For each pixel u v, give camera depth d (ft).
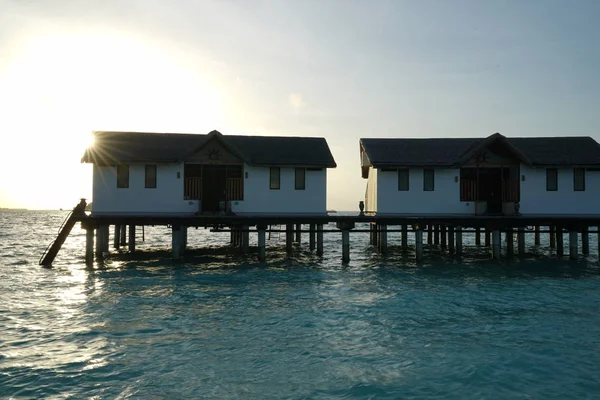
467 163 93.30
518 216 90.17
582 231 96.48
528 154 93.04
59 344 42.45
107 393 32.65
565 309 55.47
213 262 94.27
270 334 45.55
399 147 96.32
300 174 91.97
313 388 33.50
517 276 78.33
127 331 46.34
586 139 99.55
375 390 33.17
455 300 60.08
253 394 32.55
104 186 88.28
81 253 122.01
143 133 97.40
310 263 94.07
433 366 37.42
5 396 32.12
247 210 90.79
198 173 99.91
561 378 35.17
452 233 107.14
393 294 63.67
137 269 85.20
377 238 129.59
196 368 36.99
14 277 77.00
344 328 47.55
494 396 32.30
